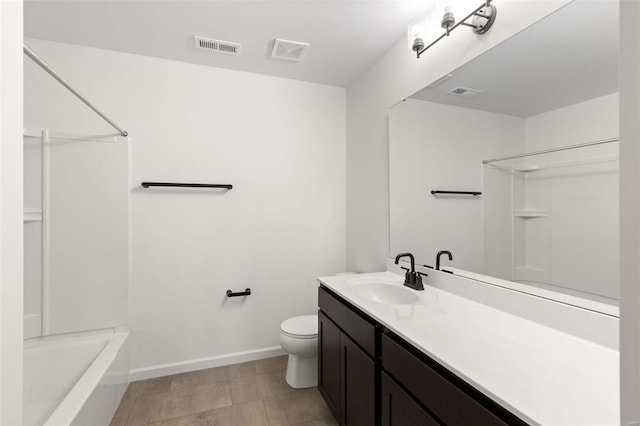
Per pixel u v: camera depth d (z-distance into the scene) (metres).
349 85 2.87
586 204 1.10
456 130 1.65
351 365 1.57
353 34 2.07
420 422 1.06
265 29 2.02
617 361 0.95
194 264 2.48
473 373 0.88
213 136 2.52
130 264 2.31
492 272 1.47
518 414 0.72
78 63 2.18
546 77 1.22
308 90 2.81
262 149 2.67
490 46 1.44
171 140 2.40
